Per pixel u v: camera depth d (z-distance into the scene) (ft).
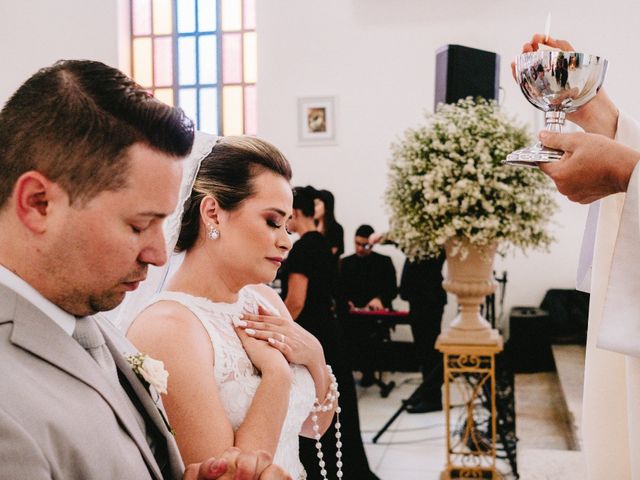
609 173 4.29
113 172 2.96
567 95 4.56
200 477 3.57
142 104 3.07
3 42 28.19
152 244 3.20
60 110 2.93
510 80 24.85
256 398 5.03
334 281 12.57
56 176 2.91
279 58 26.50
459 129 12.07
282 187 5.47
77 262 2.99
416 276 20.31
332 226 17.44
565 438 15.61
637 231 4.09
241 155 5.43
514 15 24.72
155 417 3.56
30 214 2.93
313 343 5.89
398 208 12.61
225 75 28.19
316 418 6.21
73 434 2.74
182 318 5.07
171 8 28.40
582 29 24.20
